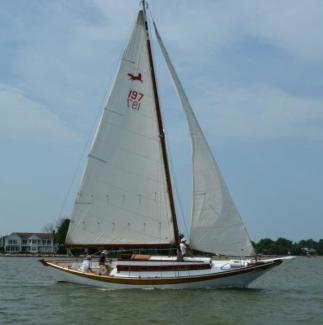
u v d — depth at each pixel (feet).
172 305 99.76
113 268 120.88
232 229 117.29
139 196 125.49
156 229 124.36
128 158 126.21
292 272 253.03
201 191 118.62
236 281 117.91
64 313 94.07
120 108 127.03
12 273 211.61
